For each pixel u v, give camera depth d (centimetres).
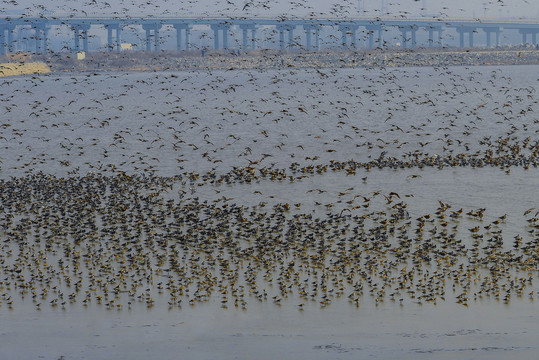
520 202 7350
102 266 5594
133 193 7888
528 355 3756
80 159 10925
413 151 11288
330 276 5309
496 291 4959
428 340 4069
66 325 4503
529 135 12744
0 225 6781
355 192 7938
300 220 6681
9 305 4909
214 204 7244
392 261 5578
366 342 4056
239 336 4228
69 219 6856
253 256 5703
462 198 7562
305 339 4150
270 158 10919
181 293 5059
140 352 3978
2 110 18875
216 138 13025
